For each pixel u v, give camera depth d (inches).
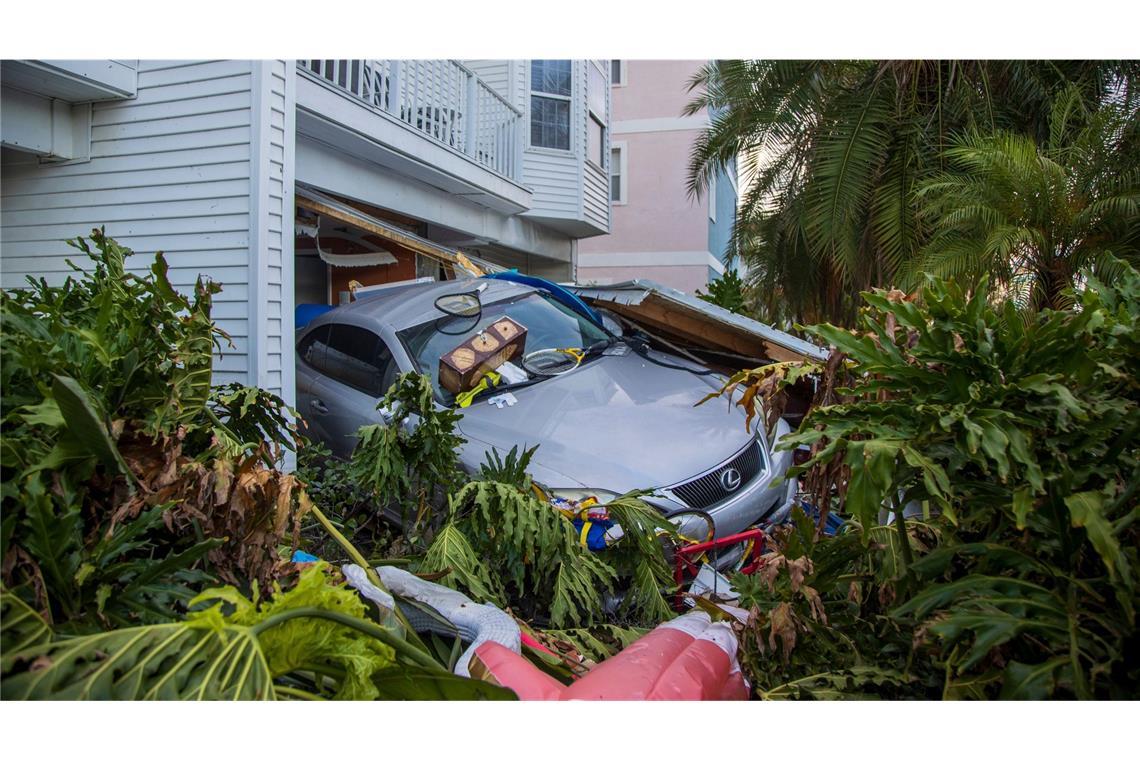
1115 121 274.2
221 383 202.8
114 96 210.8
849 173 347.3
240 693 48.5
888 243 344.5
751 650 79.0
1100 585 59.4
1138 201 254.4
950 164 331.9
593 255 746.2
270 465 82.7
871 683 71.2
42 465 58.4
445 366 164.4
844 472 78.3
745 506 140.1
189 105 206.7
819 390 87.0
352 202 303.0
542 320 203.2
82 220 220.4
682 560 120.0
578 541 113.0
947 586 60.8
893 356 68.3
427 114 329.1
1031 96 341.4
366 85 295.3
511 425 153.9
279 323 208.1
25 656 46.8
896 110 349.7
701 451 143.8
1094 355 61.0
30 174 225.3
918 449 64.2
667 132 723.4
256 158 199.3
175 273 209.3
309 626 56.7
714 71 424.8
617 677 63.5
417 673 59.0
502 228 435.5
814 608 75.8
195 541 70.5
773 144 411.8
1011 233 263.0
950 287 69.1
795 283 442.3
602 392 170.1
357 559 92.1
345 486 158.9
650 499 130.0
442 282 233.9
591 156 529.0
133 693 47.0
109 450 60.6
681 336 214.4
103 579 59.0
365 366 194.4
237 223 202.1
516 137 417.4
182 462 70.1
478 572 101.5
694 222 722.8
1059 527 60.3
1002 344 62.7
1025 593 59.5
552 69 474.3
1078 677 53.8
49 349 66.5
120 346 71.9
